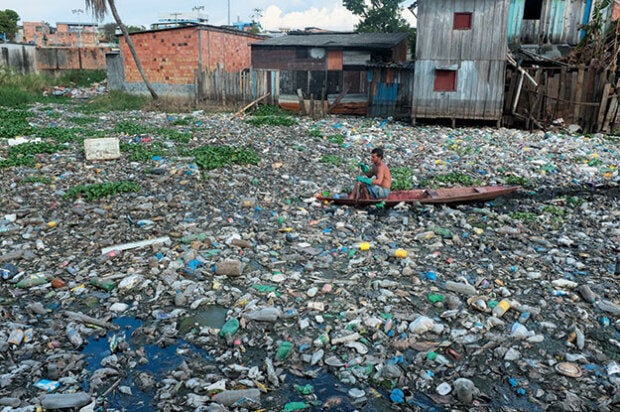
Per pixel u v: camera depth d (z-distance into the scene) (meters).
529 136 17.78
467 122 20.67
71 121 20.14
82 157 13.52
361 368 4.91
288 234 8.23
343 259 7.44
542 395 4.58
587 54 19.69
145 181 11.27
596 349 5.29
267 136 17.19
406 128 19.50
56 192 10.27
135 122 20.09
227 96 24.98
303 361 5.03
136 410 4.34
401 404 4.45
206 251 7.51
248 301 6.08
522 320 5.80
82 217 8.98
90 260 7.25
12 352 5.10
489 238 8.35
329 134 17.69
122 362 4.99
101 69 37.69
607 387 4.70
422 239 8.21
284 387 4.66
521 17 21.47
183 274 6.79
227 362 5.02
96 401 4.42
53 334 5.41
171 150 14.55
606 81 17.98
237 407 4.37
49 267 7.04
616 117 18.30
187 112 23.97
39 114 22.11
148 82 26.66
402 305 6.07
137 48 28.44
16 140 15.25
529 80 19.25
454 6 19.02
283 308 5.97
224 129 18.45
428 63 19.72
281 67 25.06
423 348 5.23
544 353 5.21
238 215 9.24
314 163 13.49
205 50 27.23
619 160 14.21
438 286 6.61
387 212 9.61
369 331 5.54
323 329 5.55
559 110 18.97
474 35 19.11
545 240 8.25
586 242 8.27
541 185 11.78
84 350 5.19
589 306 6.16
